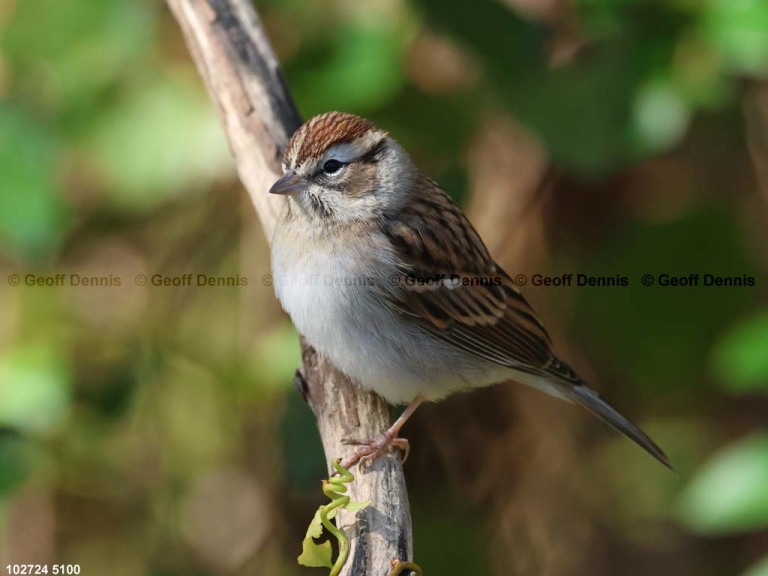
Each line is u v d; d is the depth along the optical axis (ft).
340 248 25.12
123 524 35.86
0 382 30.60
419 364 25.93
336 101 29.66
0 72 32.01
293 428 30.55
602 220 34.35
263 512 35.65
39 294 35.42
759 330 25.79
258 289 34.94
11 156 30.09
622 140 28.30
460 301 26.48
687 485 36.22
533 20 29.66
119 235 35.76
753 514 25.04
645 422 36.60
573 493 35.63
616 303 33.47
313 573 35.32
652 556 36.37
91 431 33.58
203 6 26.53
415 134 31.53
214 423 35.94
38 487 34.68
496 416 34.88
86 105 31.30
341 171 25.38
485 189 34.40
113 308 35.83
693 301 33.09
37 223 29.86
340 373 25.31
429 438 34.58
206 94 31.86
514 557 35.22
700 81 28.25
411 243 25.81
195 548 35.94
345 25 30.40
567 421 35.55
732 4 27.07
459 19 29.30
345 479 20.03
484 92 31.12
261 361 32.53
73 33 31.19
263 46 26.66
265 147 26.20
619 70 28.40
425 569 33.73
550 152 28.66
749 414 35.86
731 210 33.37
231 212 35.76
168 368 35.70
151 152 31.37
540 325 28.09
